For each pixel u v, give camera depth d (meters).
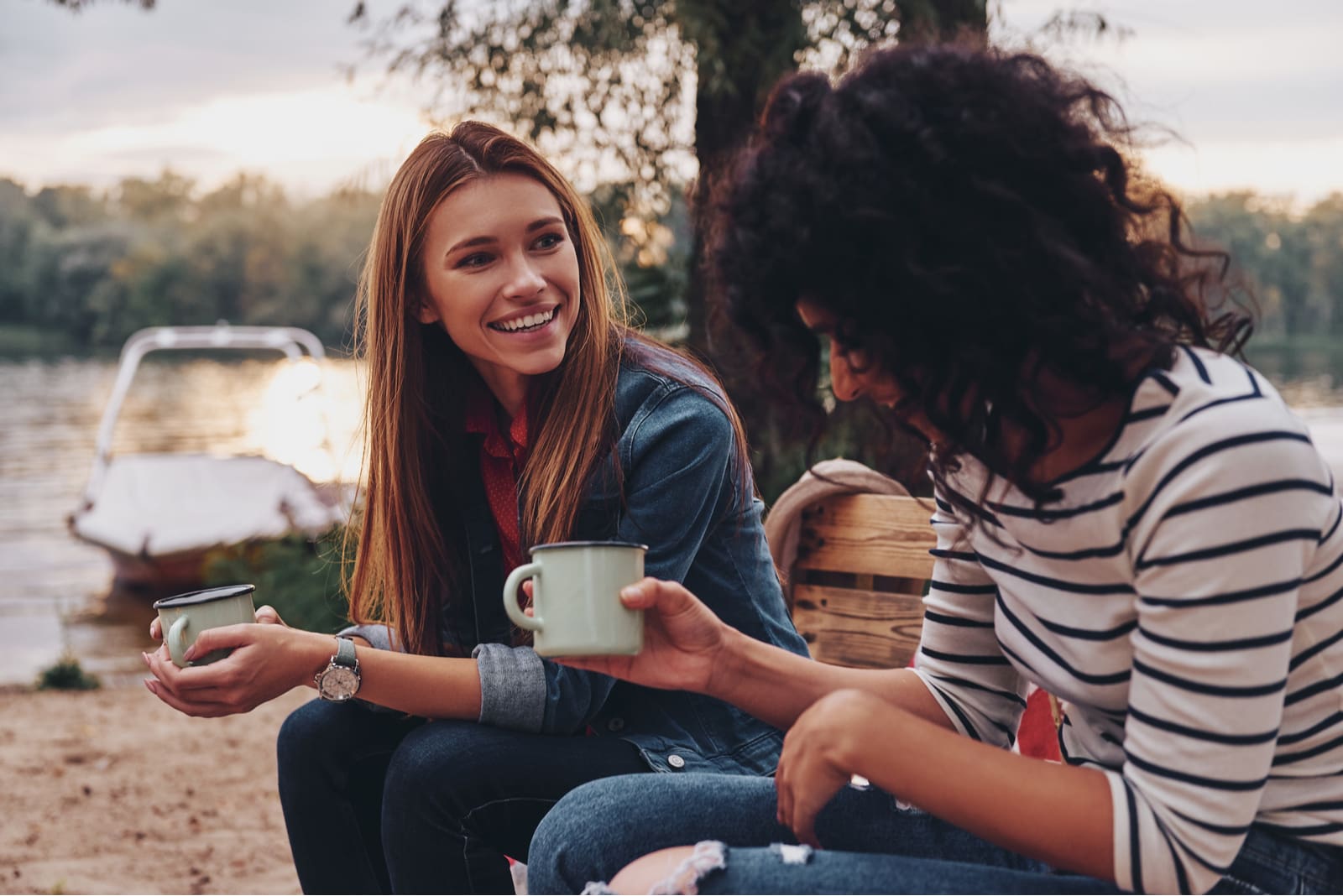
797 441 1.12
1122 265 1.01
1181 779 0.95
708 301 1.15
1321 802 1.01
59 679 5.77
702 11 4.38
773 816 1.24
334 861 1.57
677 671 1.24
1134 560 0.99
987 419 1.03
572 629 1.16
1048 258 0.95
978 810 1.00
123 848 2.99
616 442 1.54
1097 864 0.98
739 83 4.55
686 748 1.51
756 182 1.05
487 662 1.45
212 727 4.32
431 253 1.58
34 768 3.77
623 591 1.16
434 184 1.57
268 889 2.69
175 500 9.63
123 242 62.59
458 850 1.43
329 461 7.92
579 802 1.22
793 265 1.01
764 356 1.08
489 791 1.41
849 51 4.30
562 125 5.14
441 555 1.68
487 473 1.69
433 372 1.68
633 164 5.11
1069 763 1.18
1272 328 31.66
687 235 4.66
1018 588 1.12
